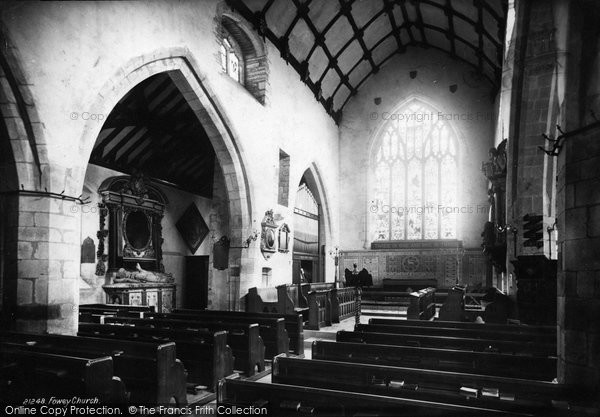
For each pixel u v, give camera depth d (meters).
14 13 7.13
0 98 7.30
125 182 14.55
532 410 3.76
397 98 22.91
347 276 10.44
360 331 7.32
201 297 17.64
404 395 4.18
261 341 8.14
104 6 8.93
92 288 12.99
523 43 8.70
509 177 10.91
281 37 16.73
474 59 20.17
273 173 16.20
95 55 8.71
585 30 4.53
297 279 20.67
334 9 17.39
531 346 6.04
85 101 8.45
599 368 4.22
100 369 4.51
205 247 18.77
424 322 8.08
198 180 18.27
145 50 10.02
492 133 21.02
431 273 21.31
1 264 7.51
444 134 22.34
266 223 15.25
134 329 7.48
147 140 14.61
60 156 7.91
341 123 23.88
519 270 9.23
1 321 7.39
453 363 5.44
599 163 4.34
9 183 7.53
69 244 8.00
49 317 7.54
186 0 11.49
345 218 23.36
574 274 4.63
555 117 9.09
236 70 15.45
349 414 3.55
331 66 20.14
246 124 14.27
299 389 3.73
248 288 14.16
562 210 4.91
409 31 21.08
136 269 14.66
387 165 23.17
